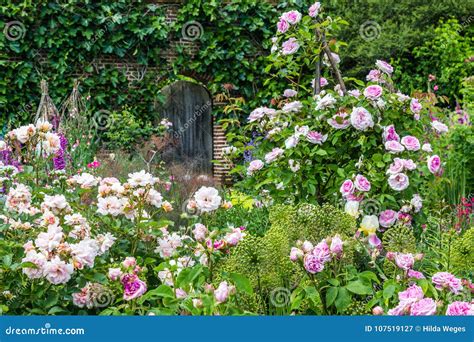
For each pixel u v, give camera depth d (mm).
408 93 14727
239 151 5586
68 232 3447
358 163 4621
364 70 15258
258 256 3004
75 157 8508
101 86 11820
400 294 2668
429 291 2873
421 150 4762
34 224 3684
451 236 3699
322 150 4676
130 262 3059
